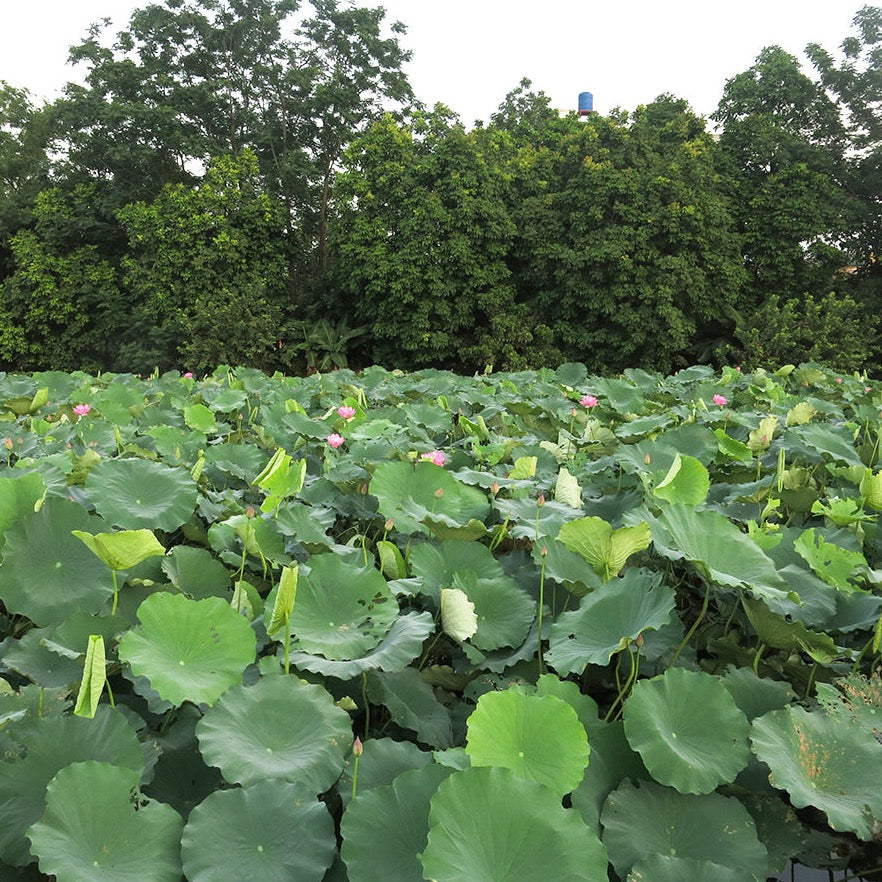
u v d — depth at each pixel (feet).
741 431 13.35
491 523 8.50
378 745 4.71
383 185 63.41
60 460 9.37
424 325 62.08
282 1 79.61
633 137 64.03
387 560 6.89
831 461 10.86
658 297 58.85
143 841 3.96
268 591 7.30
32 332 75.82
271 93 80.02
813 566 6.96
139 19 77.97
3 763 4.32
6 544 6.20
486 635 6.27
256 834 4.02
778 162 66.85
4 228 78.13
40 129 84.58
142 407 14.85
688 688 4.90
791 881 5.06
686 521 6.43
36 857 4.02
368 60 81.61
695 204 60.13
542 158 67.31
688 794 4.58
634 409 15.79
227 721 4.56
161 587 6.48
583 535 6.23
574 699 4.95
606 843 4.26
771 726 4.85
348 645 5.53
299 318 74.74
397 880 3.84
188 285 67.21
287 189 78.13
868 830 4.27
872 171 69.46
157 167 77.71
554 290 63.10
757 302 67.31
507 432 13.83
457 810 3.79
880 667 6.19
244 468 10.76
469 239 62.18
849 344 55.98
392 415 14.08
